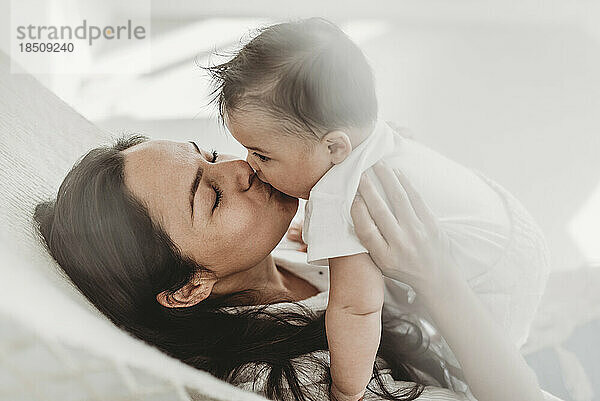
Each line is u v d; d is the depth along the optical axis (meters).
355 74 0.54
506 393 0.58
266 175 0.58
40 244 0.55
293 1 0.77
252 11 0.77
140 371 0.45
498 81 0.79
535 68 0.79
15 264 0.45
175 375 0.47
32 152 0.62
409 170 0.60
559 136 0.76
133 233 0.56
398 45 0.78
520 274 0.61
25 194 0.58
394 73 0.76
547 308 0.70
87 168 0.57
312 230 0.55
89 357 0.42
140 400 0.44
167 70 0.75
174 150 0.59
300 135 0.53
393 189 0.56
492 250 0.60
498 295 0.61
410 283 0.57
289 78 0.52
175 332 0.57
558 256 0.71
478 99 0.78
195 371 0.51
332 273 0.56
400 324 0.65
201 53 0.75
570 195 0.73
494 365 0.58
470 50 0.81
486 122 0.77
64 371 0.41
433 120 0.74
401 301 0.67
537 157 0.74
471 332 0.57
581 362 0.67
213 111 0.71
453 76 0.78
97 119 0.72
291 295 0.68
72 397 0.42
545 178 0.74
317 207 0.55
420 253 0.55
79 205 0.55
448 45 0.80
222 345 0.58
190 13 0.76
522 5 0.83
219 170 0.59
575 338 0.68
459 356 0.59
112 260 0.55
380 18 0.80
